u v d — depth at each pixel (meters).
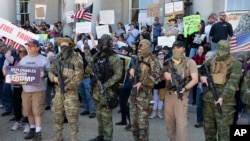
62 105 6.10
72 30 13.44
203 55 9.25
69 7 13.84
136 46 11.18
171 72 5.49
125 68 7.18
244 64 7.95
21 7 19.66
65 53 6.02
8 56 7.48
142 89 5.85
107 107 6.13
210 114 5.39
